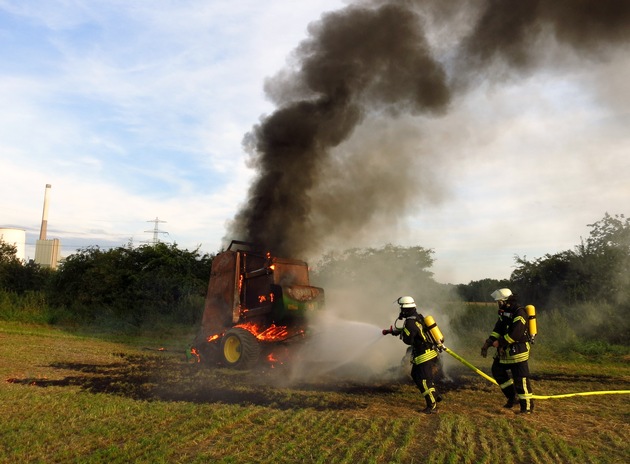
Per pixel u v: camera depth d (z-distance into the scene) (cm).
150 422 620
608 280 1706
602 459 506
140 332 2025
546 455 513
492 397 811
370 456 501
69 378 929
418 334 705
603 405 764
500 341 720
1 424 603
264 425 617
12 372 977
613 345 1481
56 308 2422
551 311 1717
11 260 3338
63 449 523
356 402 752
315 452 512
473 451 524
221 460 489
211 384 892
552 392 873
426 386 693
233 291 1183
